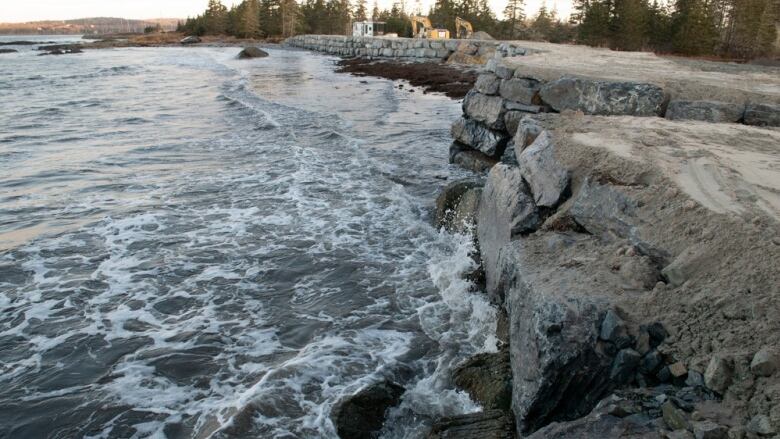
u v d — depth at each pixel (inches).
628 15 2080.5
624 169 192.2
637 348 127.8
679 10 2140.7
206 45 3437.5
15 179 406.9
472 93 445.7
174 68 1571.1
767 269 130.6
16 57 2105.1
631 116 289.3
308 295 239.8
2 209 341.1
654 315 132.2
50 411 163.0
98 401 167.2
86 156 481.7
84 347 196.9
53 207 346.3
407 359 190.5
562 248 178.9
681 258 143.3
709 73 382.3
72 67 1581.0
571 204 197.8
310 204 356.8
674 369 119.5
